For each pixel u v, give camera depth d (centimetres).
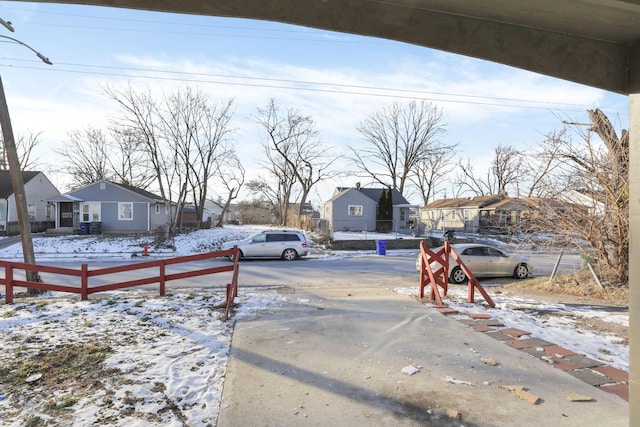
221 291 1019
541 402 376
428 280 904
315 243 2739
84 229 2930
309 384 415
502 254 1340
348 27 237
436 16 240
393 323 658
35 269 818
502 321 678
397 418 346
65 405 368
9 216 3033
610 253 1011
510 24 244
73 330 605
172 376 434
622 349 538
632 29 229
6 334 583
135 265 855
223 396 388
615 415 353
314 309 759
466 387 408
